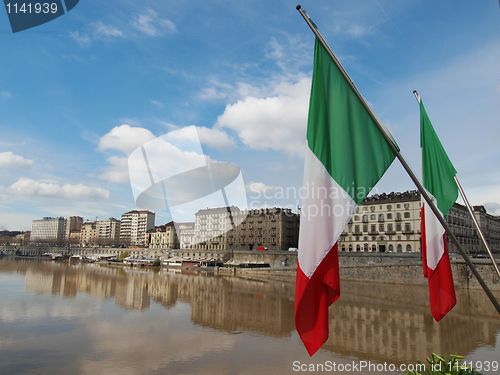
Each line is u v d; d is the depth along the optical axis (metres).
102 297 45.91
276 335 27.34
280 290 54.72
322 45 7.00
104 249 154.38
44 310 36.19
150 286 58.91
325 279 6.38
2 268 94.00
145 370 19.78
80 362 20.97
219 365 20.59
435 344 24.67
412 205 78.88
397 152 6.92
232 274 81.62
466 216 88.25
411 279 56.56
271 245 100.00
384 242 81.44
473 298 43.31
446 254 9.94
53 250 186.00
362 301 41.69
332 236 6.50
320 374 19.14
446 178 10.20
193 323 31.33
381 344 24.58
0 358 21.55
